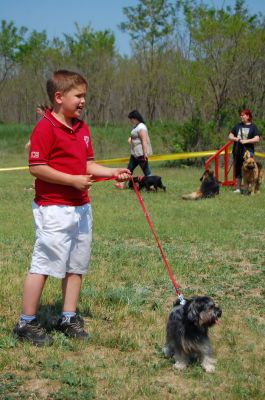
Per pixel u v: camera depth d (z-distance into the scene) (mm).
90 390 4273
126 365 4762
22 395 4168
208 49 24344
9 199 14469
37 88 45750
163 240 9906
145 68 39688
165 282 7328
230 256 8836
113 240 9898
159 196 14984
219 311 4477
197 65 24359
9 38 46438
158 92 38594
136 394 4215
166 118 36281
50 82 5148
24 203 13828
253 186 15305
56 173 4992
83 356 4941
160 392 4285
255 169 15125
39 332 5191
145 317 5941
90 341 5258
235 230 10742
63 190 5090
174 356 4840
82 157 5227
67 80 5094
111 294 6531
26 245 9445
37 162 5016
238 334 5527
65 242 5102
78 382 4359
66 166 5125
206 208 13039
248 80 25109
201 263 8312
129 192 15703
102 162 19672
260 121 22766
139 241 9867
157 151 25234
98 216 11891
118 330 5562
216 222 11391
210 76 24312
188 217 11938
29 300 5168
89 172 5449
